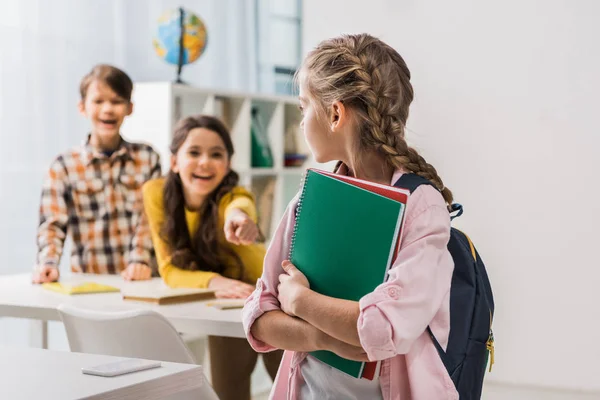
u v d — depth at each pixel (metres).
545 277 3.68
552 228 3.66
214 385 2.70
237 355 2.66
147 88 3.72
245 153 4.15
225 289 2.38
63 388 1.19
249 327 1.39
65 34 3.82
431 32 3.78
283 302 1.33
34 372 1.29
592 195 3.59
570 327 3.65
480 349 1.32
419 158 1.36
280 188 4.40
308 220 1.34
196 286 2.44
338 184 1.31
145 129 3.72
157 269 2.86
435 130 3.80
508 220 3.72
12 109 3.60
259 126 4.35
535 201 3.67
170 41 3.83
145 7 4.23
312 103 1.37
